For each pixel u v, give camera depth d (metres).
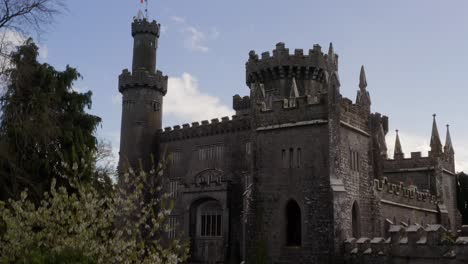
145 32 73.75
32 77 30.06
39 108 29.59
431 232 33.38
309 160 41.50
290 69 63.25
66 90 34.56
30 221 17.97
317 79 64.19
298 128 42.59
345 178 41.97
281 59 63.59
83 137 33.16
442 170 66.25
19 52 30.50
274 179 42.91
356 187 43.50
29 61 30.94
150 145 71.12
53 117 31.02
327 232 39.31
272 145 43.66
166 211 18.86
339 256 38.66
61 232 18.36
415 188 59.56
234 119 63.56
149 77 71.81
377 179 49.38
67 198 18.70
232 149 63.19
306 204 40.81
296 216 43.53
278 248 41.47
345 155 42.56
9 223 17.66
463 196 86.81
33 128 28.62
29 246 17.06
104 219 18.52
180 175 68.06
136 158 69.56
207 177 64.88
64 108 34.09
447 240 32.53
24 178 28.48
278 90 63.44
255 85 46.12
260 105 45.09
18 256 16.30
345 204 40.12
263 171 43.62
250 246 42.66
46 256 14.93
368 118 47.56
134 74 71.62
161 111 73.81
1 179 28.25
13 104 27.67
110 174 52.22
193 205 60.72
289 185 42.03
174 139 69.94
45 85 31.91
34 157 29.77
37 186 29.02
